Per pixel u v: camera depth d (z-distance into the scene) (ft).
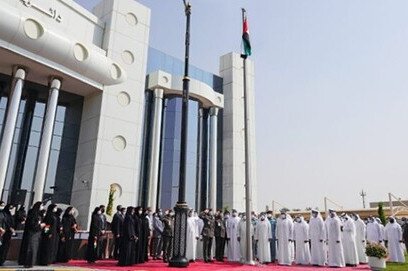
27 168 67.92
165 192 82.94
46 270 28.96
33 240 31.17
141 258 39.99
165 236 42.68
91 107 72.38
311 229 46.19
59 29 62.64
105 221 43.29
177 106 88.84
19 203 62.64
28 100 71.15
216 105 97.71
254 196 101.14
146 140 84.12
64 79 65.77
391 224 53.67
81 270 29.81
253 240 47.96
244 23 51.11
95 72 66.59
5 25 52.60
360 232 50.93
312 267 42.19
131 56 77.61
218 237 47.26
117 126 71.61
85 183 66.80
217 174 100.58
